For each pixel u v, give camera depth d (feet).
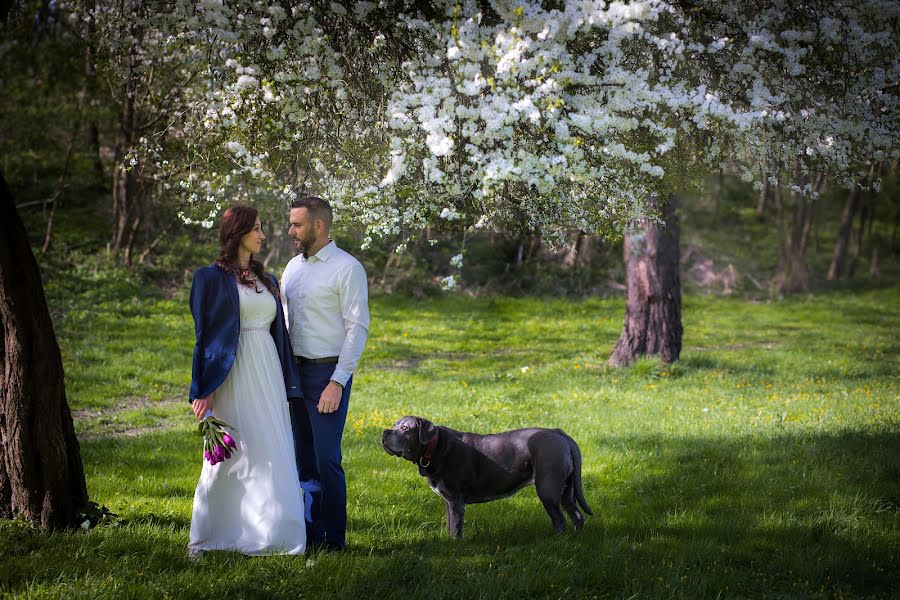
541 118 13.24
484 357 51.31
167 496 20.39
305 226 14.73
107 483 21.06
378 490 21.09
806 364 48.16
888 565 14.75
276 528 13.92
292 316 15.06
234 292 14.07
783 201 112.88
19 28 15.12
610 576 13.88
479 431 28.73
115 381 38.99
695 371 44.01
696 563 14.99
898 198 121.29
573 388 39.27
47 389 15.21
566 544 15.40
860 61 16.11
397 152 14.05
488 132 12.98
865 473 21.31
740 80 15.71
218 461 13.74
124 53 17.51
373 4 14.85
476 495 16.67
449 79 13.93
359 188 15.71
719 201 117.70
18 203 72.23
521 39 13.44
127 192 63.10
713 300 86.48
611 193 15.47
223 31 14.43
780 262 95.40
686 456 24.48
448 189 13.83
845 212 104.83
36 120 56.75
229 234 14.37
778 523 17.43
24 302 14.96
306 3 15.11
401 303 69.56
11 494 15.29
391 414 32.09
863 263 116.98
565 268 81.46
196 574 13.19
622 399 36.11
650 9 13.41
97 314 53.57
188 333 51.39
